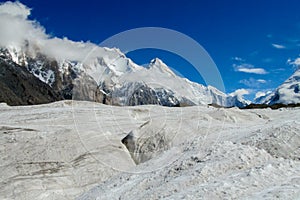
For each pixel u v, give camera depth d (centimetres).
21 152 2309
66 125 3005
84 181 2117
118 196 1439
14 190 1947
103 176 2167
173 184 1257
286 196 923
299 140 1648
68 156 2312
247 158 1371
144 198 1245
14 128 2753
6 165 2161
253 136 1808
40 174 2109
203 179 1241
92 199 1547
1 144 2391
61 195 1994
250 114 3572
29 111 3938
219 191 1047
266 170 1180
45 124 3150
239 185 1080
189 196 1052
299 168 1262
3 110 4172
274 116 3809
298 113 3806
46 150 2342
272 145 1631
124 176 1708
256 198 951
